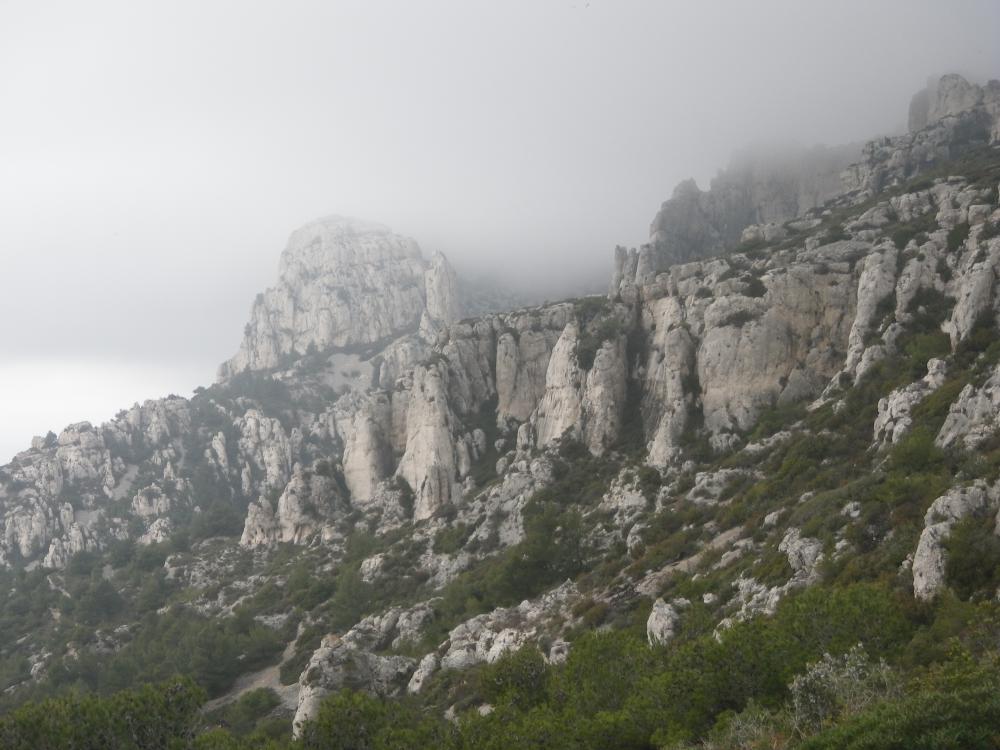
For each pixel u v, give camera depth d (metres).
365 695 47.97
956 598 36.69
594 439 120.38
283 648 113.25
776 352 106.69
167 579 155.75
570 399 127.31
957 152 163.38
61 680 114.00
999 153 136.00
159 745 45.94
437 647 85.25
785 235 146.75
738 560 67.94
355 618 110.25
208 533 184.38
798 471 81.44
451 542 118.31
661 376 117.75
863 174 171.38
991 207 96.25
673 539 83.06
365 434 159.38
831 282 108.50
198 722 48.66
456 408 148.38
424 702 68.56
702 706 37.03
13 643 147.12
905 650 34.59
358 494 157.75
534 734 39.09
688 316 119.25
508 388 146.12
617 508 102.75
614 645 47.91
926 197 119.44
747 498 82.50
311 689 67.94
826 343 105.62
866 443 79.88
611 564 86.00
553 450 123.06
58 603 160.88
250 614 124.06
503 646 75.69
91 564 186.38
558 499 112.88
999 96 176.50
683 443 106.50
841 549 52.91
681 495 95.88
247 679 106.62
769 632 38.75
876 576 46.19
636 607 69.69
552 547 96.00
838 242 116.25
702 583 64.56
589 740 38.03
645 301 134.25
